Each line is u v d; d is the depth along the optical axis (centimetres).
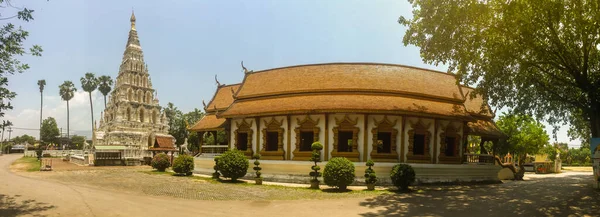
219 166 2539
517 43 1744
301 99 2692
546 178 3481
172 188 2148
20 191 1850
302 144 2683
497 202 1653
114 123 6016
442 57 1942
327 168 2111
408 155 2456
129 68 6450
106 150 4756
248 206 1554
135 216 1282
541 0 1566
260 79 3178
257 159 2575
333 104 2458
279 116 2741
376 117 2480
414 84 2742
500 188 2272
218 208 1489
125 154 4925
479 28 1766
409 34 1988
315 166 2250
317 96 2667
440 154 2594
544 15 1648
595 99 1834
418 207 1527
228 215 1343
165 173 3325
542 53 1742
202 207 1505
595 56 1925
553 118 2355
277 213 1400
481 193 1986
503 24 1712
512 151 4731
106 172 3441
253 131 2881
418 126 2522
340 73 2789
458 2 1711
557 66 1834
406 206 1552
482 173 2708
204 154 3394
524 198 1777
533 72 1981
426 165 2422
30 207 1410
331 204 1611
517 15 1602
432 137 2567
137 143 6022
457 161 2694
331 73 2814
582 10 1623
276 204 1611
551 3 1566
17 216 1241
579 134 2795
